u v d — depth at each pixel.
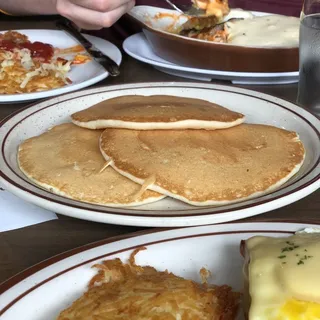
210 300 0.27
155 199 0.37
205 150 0.40
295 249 0.27
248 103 0.53
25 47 0.73
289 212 0.38
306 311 0.23
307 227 0.32
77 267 0.29
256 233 0.32
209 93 0.55
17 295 0.27
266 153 0.41
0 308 0.26
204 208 0.35
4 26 0.93
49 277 0.28
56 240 0.35
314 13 0.54
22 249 0.34
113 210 0.34
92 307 0.26
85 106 0.53
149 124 0.42
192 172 0.38
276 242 0.28
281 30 0.72
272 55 0.62
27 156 0.42
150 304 0.26
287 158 0.41
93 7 0.69
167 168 0.38
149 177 0.37
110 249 0.30
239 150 0.41
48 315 0.27
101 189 0.37
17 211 0.38
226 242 0.31
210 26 0.76
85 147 0.43
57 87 0.63
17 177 0.38
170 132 0.43
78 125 0.46
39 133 0.49
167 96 0.53
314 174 0.38
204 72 0.64
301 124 0.48
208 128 0.43
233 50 0.62
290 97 0.61
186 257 0.31
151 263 0.30
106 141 0.42
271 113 0.51
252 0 0.95
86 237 0.35
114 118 0.43
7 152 0.43
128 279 0.29
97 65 0.69
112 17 0.70
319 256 0.26
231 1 0.94
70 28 0.83
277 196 0.35
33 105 0.51
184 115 0.43
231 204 0.35
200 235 0.32
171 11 0.83
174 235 0.32
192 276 0.30
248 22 0.75
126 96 0.53
